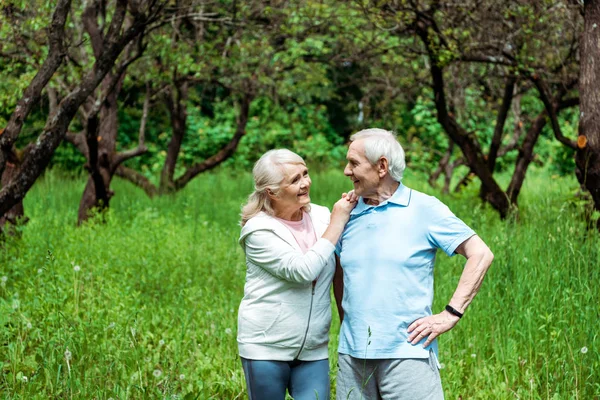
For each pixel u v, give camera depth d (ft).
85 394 13.94
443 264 22.50
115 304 18.70
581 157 19.76
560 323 16.35
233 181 54.70
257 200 11.62
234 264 24.18
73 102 22.17
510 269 19.29
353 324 11.04
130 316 17.93
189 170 45.73
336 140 76.54
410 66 38.42
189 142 66.39
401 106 61.11
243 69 40.01
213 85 46.01
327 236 11.14
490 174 33.22
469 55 29.68
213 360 16.42
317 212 11.99
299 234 11.50
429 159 64.44
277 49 39.68
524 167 34.01
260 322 11.38
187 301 20.02
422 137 68.54
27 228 28.91
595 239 19.90
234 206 39.65
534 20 27.99
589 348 15.29
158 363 16.22
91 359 15.49
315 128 74.69
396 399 10.82
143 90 47.65
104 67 22.50
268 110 70.49
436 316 10.77
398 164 10.91
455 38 29.07
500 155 41.52
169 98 44.27
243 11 34.06
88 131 31.27
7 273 21.65
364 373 11.00
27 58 27.48
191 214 35.63
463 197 39.91
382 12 28.89
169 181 44.16
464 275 10.75
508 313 17.52
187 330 18.10
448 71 40.83
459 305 10.71
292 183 11.28
